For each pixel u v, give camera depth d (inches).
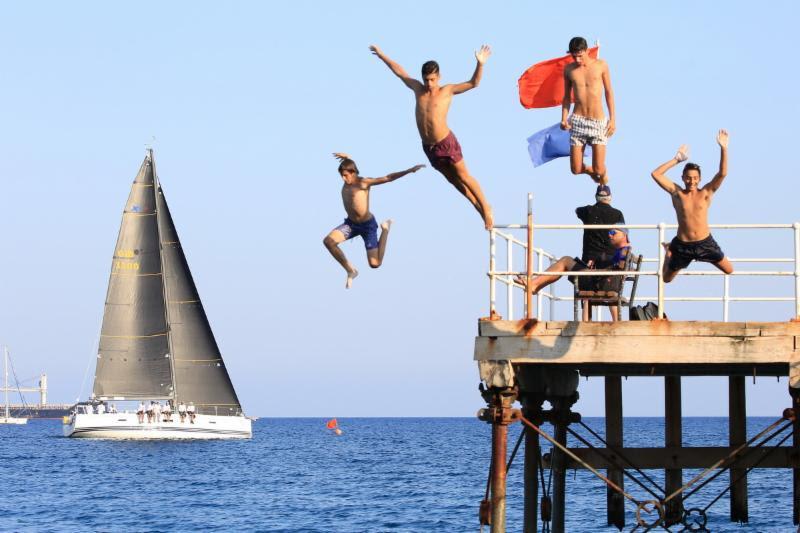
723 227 1206.3
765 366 1336.1
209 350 6535.4
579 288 1332.4
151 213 6269.7
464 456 6717.5
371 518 3122.5
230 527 2967.5
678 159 1222.3
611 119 1305.4
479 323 1203.2
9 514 3312.0
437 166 1200.8
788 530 2632.9
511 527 2719.0
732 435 1814.7
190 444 6584.6
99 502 3693.4
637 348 1163.9
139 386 6348.4
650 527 1369.3
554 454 1619.1
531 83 1520.7
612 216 1327.5
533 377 1445.6
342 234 1230.3
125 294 6279.5
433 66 1180.5
